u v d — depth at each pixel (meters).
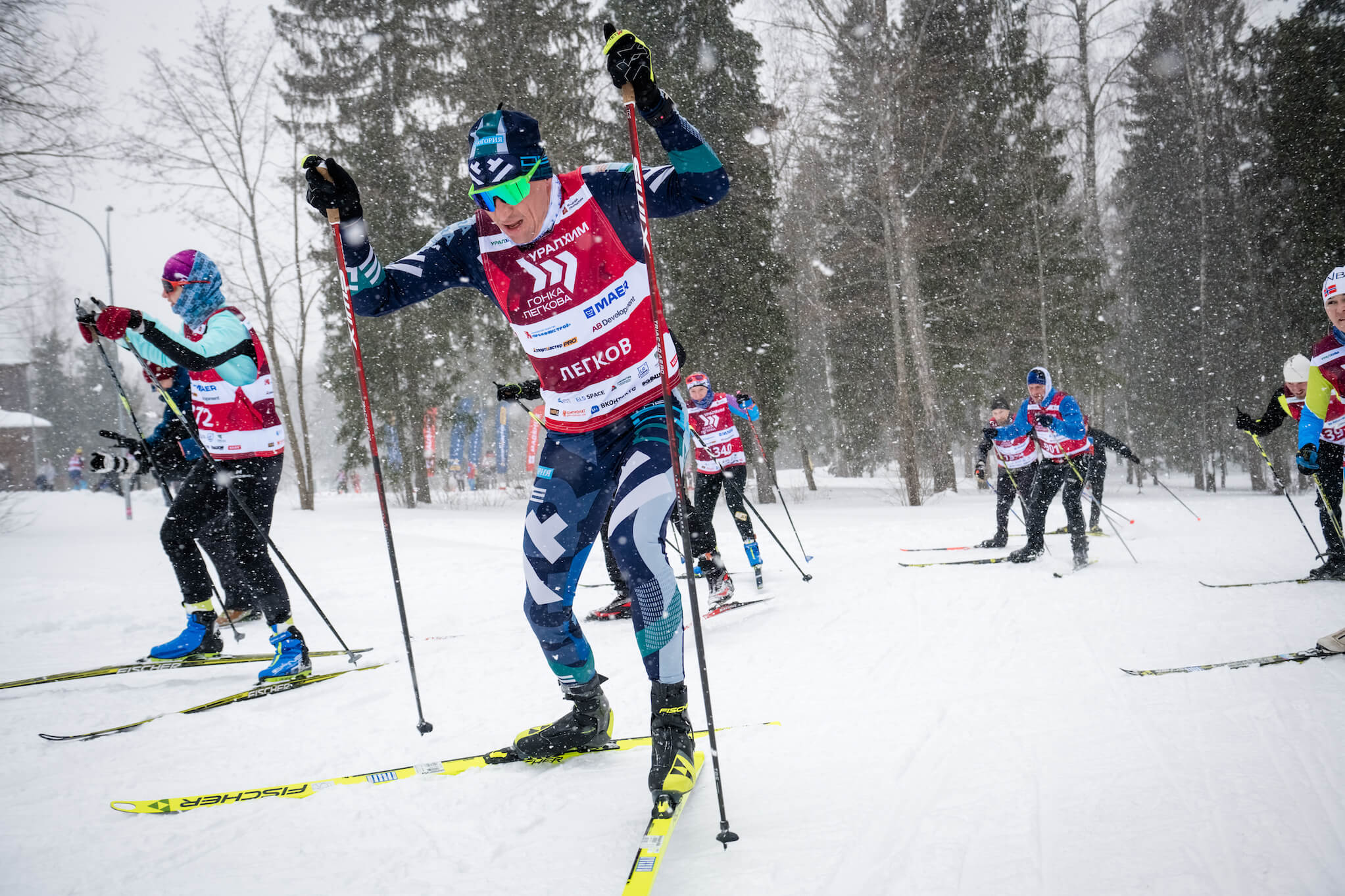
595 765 2.39
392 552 2.51
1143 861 1.66
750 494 22.28
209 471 3.73
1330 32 19.53
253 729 2.88
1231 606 4.34
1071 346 22.67
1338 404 4.85
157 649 3.77
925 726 2.60
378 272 2.28
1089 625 4.07
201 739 2.78
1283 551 6.69
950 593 5.27
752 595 5.64
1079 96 25.67
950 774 2.19
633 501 2.16
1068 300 22.53
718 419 5.89
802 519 12.72
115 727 2.95
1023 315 22.06
